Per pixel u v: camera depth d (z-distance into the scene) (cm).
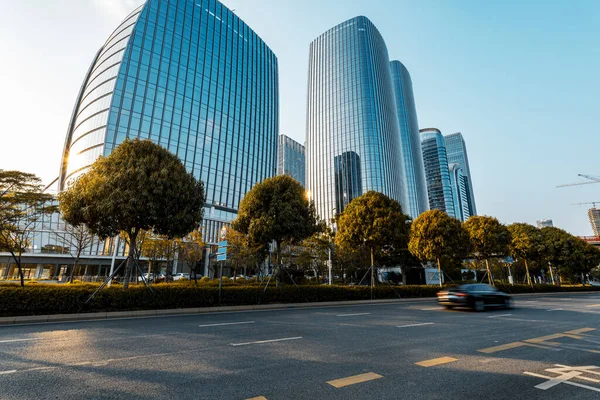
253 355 618
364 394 414
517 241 3712
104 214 1342
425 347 695
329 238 3362
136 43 6144
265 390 427
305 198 2022
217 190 6788
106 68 6294
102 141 5481
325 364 556
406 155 12556
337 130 10094
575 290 3756
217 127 7150
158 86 6241
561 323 1082
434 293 2427
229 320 1122
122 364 551
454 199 17225
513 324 1051
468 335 842
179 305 1405
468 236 2720
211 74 7331
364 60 10181
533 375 502
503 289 3077
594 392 429
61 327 950
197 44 7200
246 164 7769
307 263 3809
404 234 2397
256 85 8744
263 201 1920
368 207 2427
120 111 5659
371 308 1606
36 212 1716
